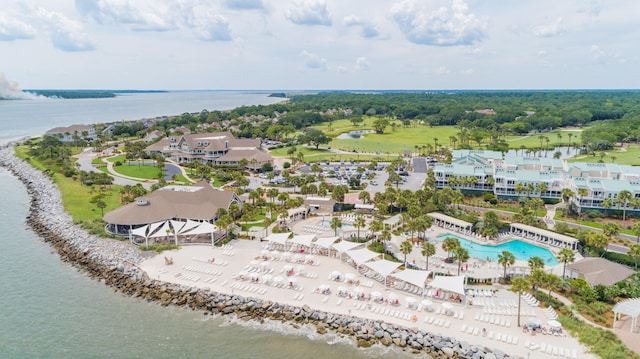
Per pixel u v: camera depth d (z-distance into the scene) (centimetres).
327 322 7588
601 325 7306
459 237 11906
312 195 15625
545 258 10550
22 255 10719
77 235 11706
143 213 11906
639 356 6297
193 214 12312
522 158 17825
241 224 12681
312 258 9931
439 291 8481
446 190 14238
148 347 7062
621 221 13012
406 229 12356
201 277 9225
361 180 18812
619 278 8550
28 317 7919
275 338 7269
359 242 11238
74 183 17575
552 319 7450
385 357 6750
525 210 12838
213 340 7250
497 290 8619
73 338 7306
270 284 8856
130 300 8569
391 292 8550
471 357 6581
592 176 15125
